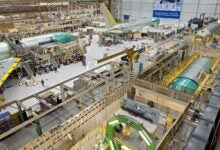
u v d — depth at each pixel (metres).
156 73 23.09
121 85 16.56
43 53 31.89
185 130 10.88
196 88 19.92
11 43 30.59
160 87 16.25
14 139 13.22
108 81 17.12
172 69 27.89
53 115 15.06
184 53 30.88
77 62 34.12
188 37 35.69
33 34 46.38
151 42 48.34
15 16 47.50
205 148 6.26
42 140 10.95
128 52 21.00
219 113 8.66
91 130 14.10
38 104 16.42
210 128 7.17
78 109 15.73
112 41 47.72
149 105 16.81
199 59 29.45
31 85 25.17
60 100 16.52
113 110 16.56
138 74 19.20
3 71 23.16
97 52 40.31
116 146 12.59
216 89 10.59
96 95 17.17
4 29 43.94
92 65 32.19
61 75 28.44
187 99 14.73
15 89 24.23
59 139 11.89
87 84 16.92
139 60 22.77
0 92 22.34
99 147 13.30
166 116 15.21
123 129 13.38
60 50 34.00
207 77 23.34
